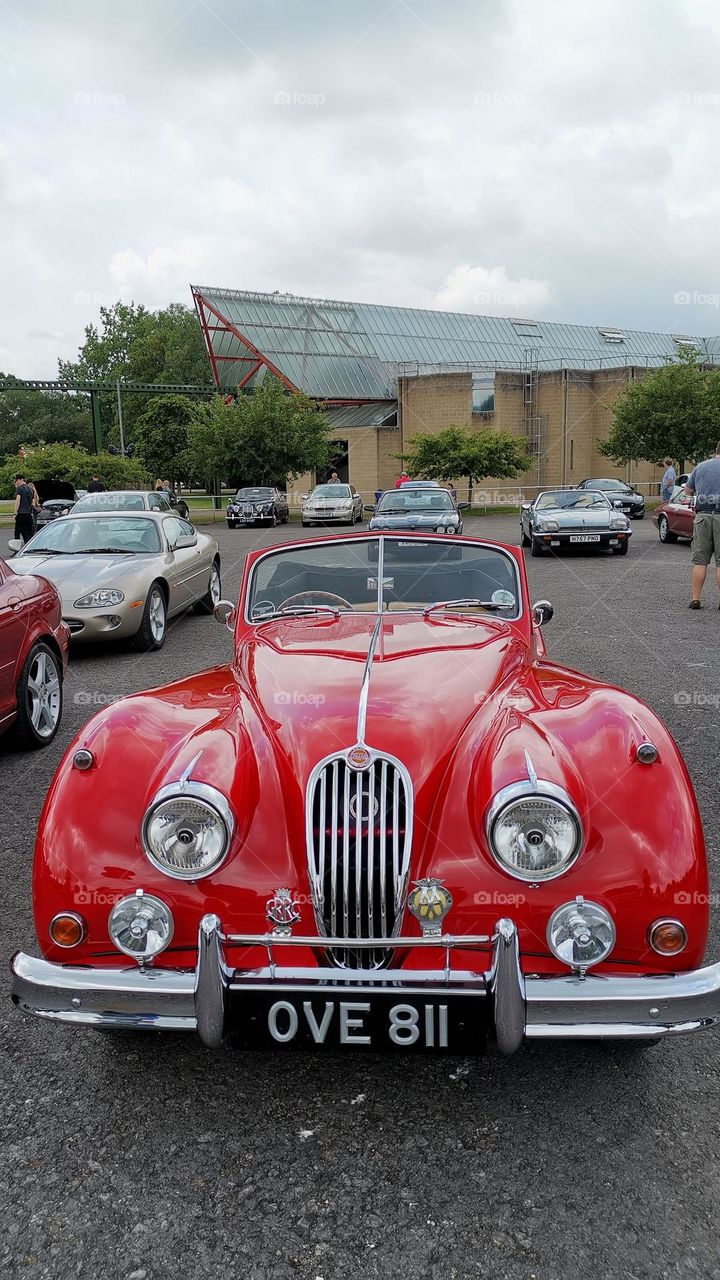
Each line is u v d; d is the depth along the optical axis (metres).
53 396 105.50
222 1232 2.08
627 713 2.74
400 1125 2.42
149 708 2.93
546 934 2.37
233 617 4.43
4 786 5.11
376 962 2.46
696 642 8.46
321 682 2.93
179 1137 2.38
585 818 2.41
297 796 2.53
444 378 47.97
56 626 6.10
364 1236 2.06
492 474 39.69
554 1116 2.44
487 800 2.39
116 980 2.37
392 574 4.03
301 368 49.78
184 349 79.31
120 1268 1.99
